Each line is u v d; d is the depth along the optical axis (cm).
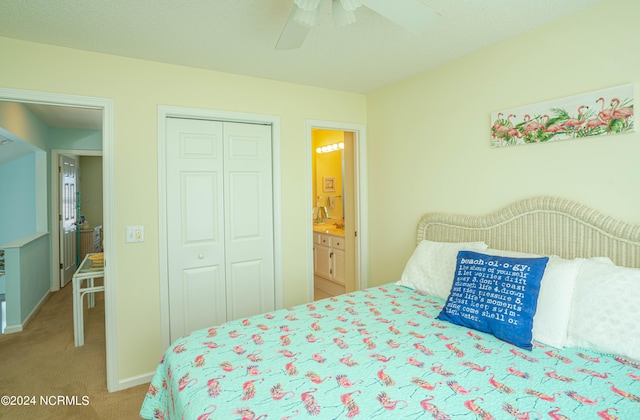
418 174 282
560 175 192
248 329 169
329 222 509
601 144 175
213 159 271
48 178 463
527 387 115
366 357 138
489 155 228
